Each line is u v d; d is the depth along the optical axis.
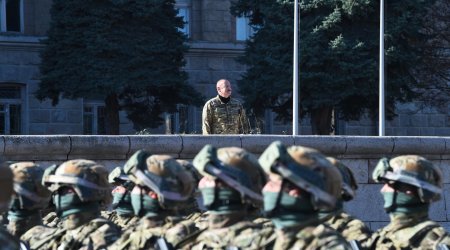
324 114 39.12
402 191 7.79
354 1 36.94
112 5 38.41
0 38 44.06
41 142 12.98
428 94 47.72
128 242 7.87
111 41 38.66
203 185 7.24
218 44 48.50
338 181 6.42
